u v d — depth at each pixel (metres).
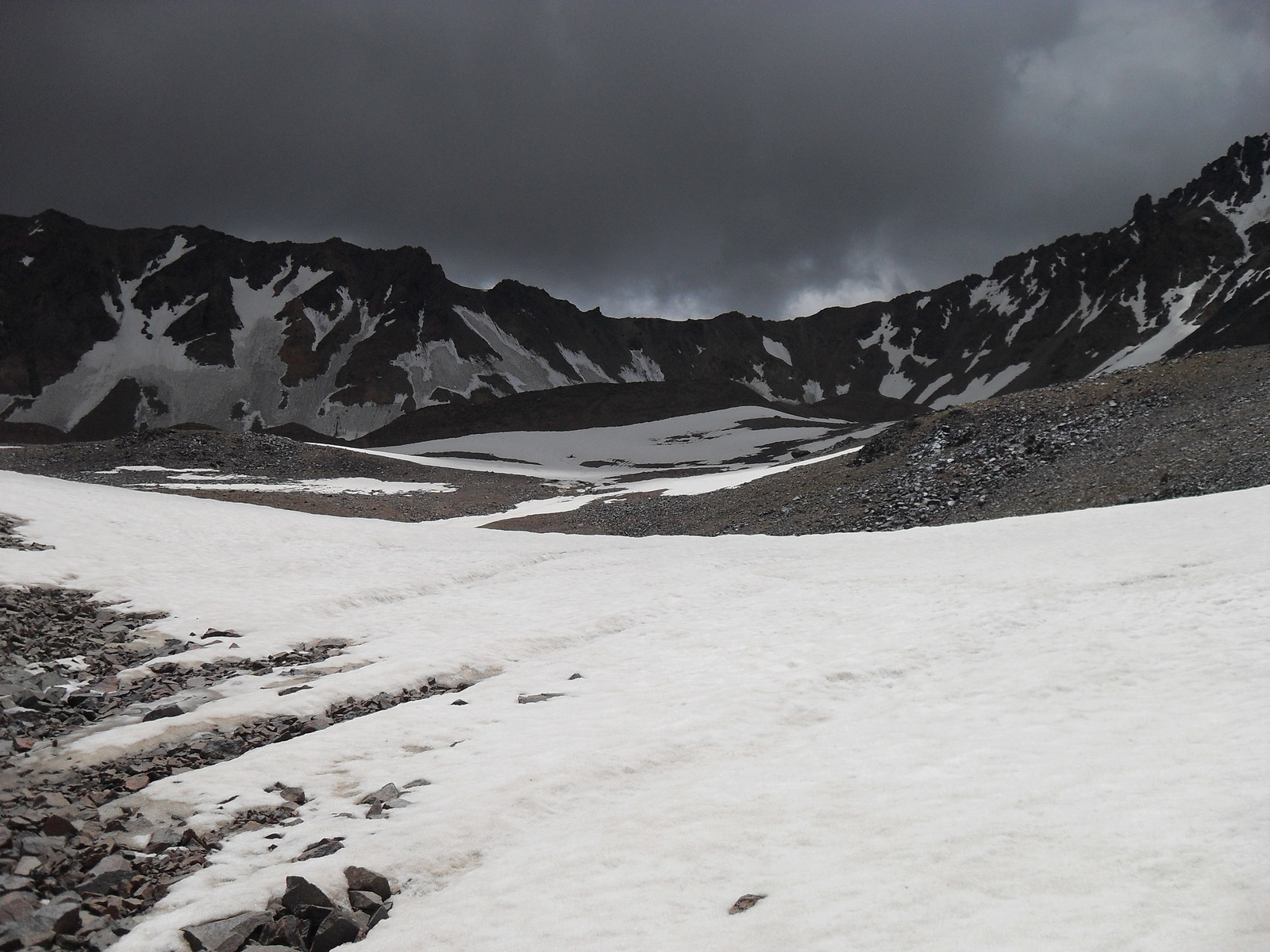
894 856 7.50
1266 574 18.27
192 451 100.31
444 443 162.12
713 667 16.28
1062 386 61.97
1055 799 8.32
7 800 10.12
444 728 13.45
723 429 168.00
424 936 7.05
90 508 33.31
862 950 5.95
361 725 13.48
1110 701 11.90
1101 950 5.44
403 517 77.50
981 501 49.50
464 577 28.89
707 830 8.68
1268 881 5.88
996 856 7.17
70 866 8.63
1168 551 22.77
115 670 17.03
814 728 12.39
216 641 19.34
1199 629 14.98
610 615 22.16
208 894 8.04
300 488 87.62
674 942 6.49
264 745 13.15
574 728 12.91
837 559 29.50
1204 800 7.63
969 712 12.23
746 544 34.81
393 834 9.11
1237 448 39.66
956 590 21.84
